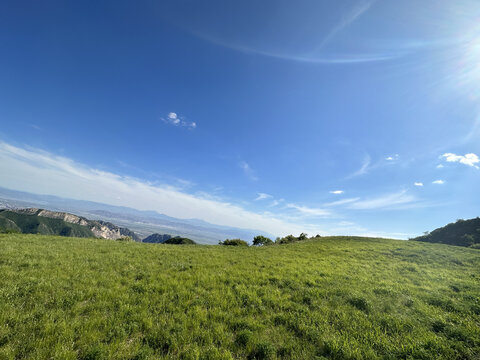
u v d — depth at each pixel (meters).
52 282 10.37
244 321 8.21
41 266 12.70
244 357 6.45
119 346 6.36
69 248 18.72
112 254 17.89
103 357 5.84
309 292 11.49
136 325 7.39
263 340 7.07
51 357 5.68
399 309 9.77
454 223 39.34
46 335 6.48
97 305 8.65
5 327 6.54
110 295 9.71
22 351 5.82
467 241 32.31
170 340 6.79
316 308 9.70
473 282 13.79
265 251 26.66
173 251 22.47
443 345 6.92
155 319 8.01
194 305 9.38
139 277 12.83
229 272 15.01
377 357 6.46
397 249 26.39
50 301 8.55
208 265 16.80
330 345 6.79
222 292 11.03
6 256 13.80
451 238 35.81
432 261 20.09
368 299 10.57
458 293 11.83
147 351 6.22
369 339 7.37
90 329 7.00
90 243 22.95
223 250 26.45
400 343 7.15
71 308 8.24
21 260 13.36
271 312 9.17
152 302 9.38
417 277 15.30
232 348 6.73
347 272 16.12
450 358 6.44
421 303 10.34
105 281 11.37
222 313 8.77
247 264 17.91
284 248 29.73
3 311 7.32
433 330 8.11
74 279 11.22
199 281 12.63
